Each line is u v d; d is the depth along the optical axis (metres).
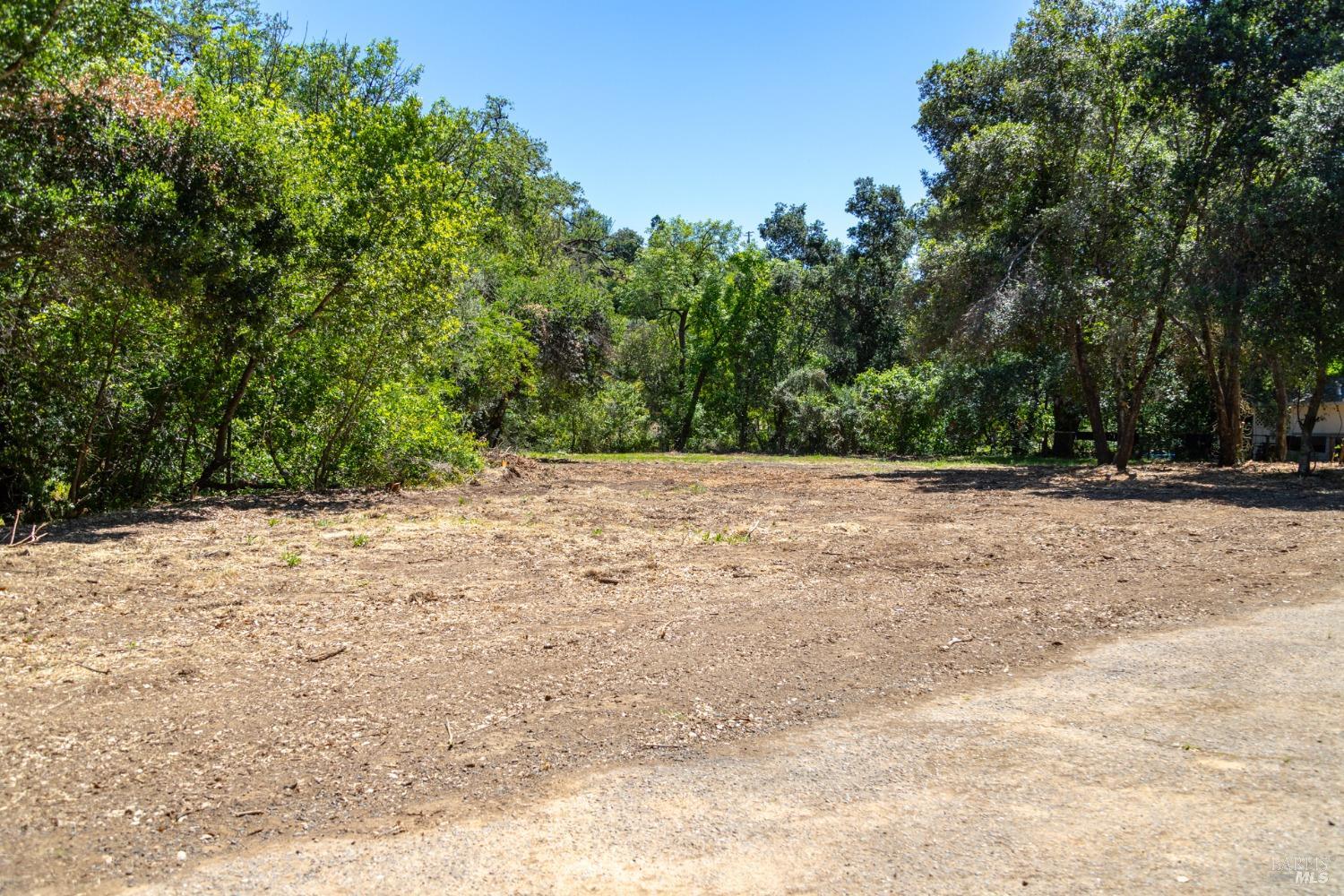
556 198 41.66
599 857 2.82
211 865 2.81
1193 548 8.59
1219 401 23.02
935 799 3.19
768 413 41.47
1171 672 4.63
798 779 3.42
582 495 15.57
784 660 5.04
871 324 45.81
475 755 3.69
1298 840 2.76
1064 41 20.14
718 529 10.81
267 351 13.84
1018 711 4.14
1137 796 3.15
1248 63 17.97
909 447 35.31
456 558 8.55
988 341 21.25
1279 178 18.41
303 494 14.80
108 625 5.87
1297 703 4.05
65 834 3.02
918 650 5.21
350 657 5.14
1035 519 11.53
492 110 34.91
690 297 41.50
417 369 17.22
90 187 10.47
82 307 11.48
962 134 25.02
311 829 3.05
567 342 33.25
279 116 13.41
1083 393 24.80
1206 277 17.44
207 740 3.86
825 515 12.34
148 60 11.29
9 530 10.25
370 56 25.73
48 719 4.12
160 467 14.30
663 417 43.00
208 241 11.22
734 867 2.73
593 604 6.53
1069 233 19.72
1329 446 27.45
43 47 8.91
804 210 57.09
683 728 3.99
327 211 13.76
